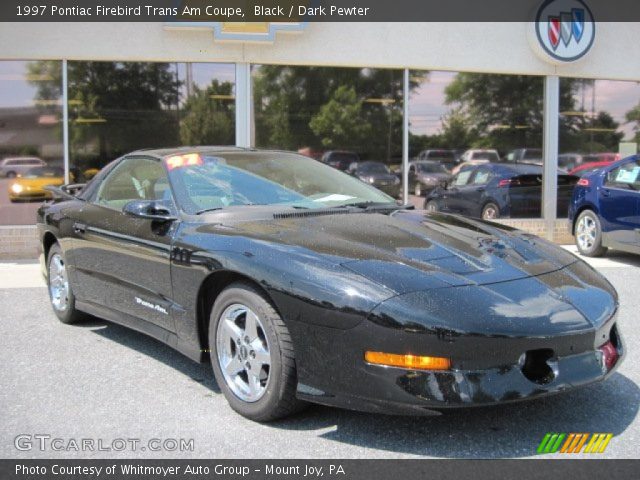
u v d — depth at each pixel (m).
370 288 3.01
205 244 3.62
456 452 3.06
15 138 8.79
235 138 9.30
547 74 10.20
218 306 3.53
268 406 3.27
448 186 10.10
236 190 4.21
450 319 2.90
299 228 3.65
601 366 3.23
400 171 9.91
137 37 8.82
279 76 9.39
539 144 10.42
